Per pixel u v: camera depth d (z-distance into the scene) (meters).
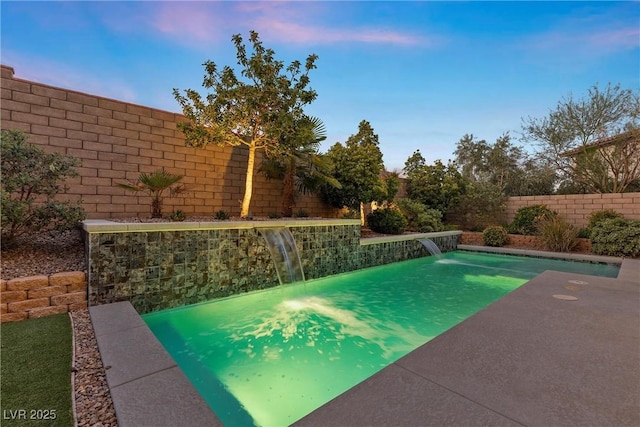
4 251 4.39
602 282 4.84
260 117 6.41
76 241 5.29
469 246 10.88
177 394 1.84
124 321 3.14
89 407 1.75
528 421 1.53
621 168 11.12
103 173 5.97
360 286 6.27
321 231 6.74
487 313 3.29
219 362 3.07
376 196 9.72
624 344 2.49
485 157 19.70
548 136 12.53
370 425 1.50
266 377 2.79
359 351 3.34
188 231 4.60
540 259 9.33
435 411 1.61
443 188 13.47
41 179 4.28
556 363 2.16
